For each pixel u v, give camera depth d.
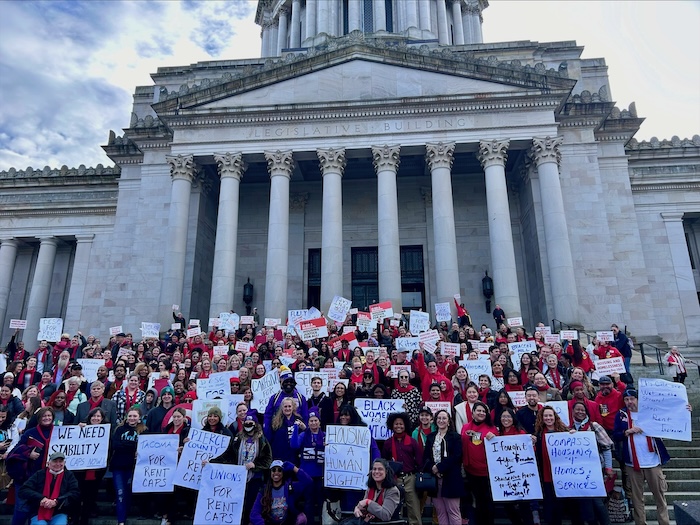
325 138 34.75
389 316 25.36
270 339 23.62
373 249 40.78
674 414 12.23
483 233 39.69
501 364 18.39
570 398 15.34
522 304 36.84
